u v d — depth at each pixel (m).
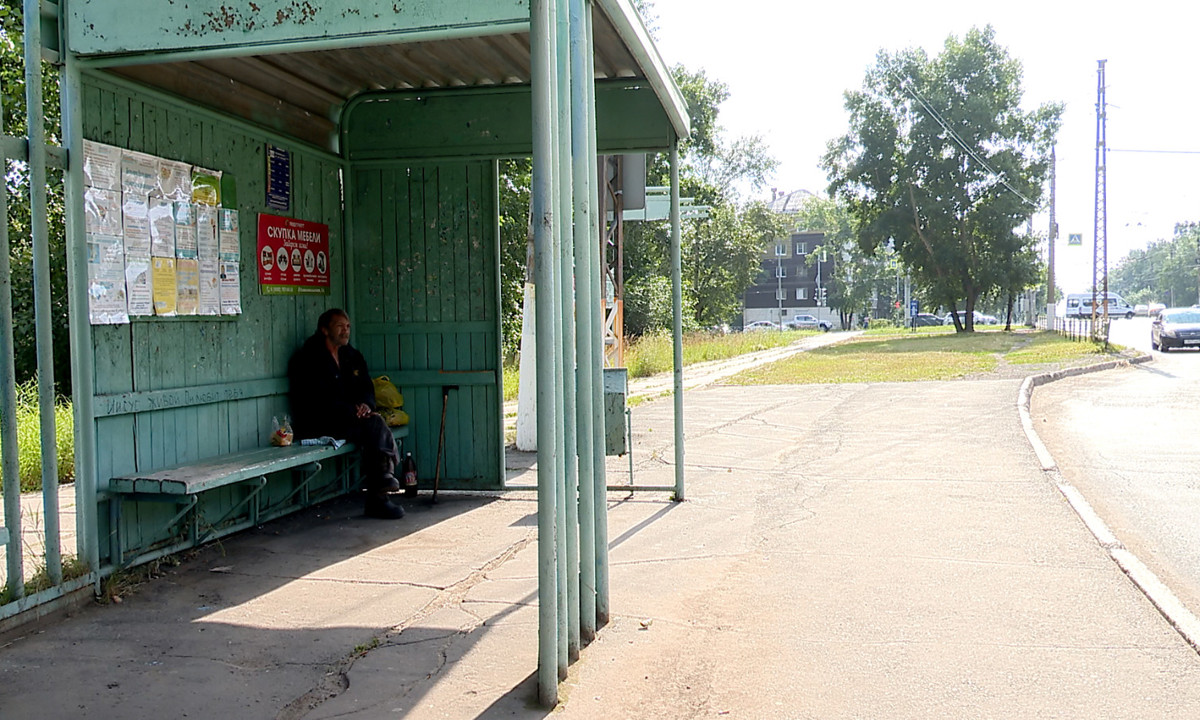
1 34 13.41
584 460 4.46
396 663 4.24
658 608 5.09
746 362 31.56
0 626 4.51
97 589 5.15
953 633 4.69
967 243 51.75
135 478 5.32
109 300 5.34
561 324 4.15
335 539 6.54
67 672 4.11
